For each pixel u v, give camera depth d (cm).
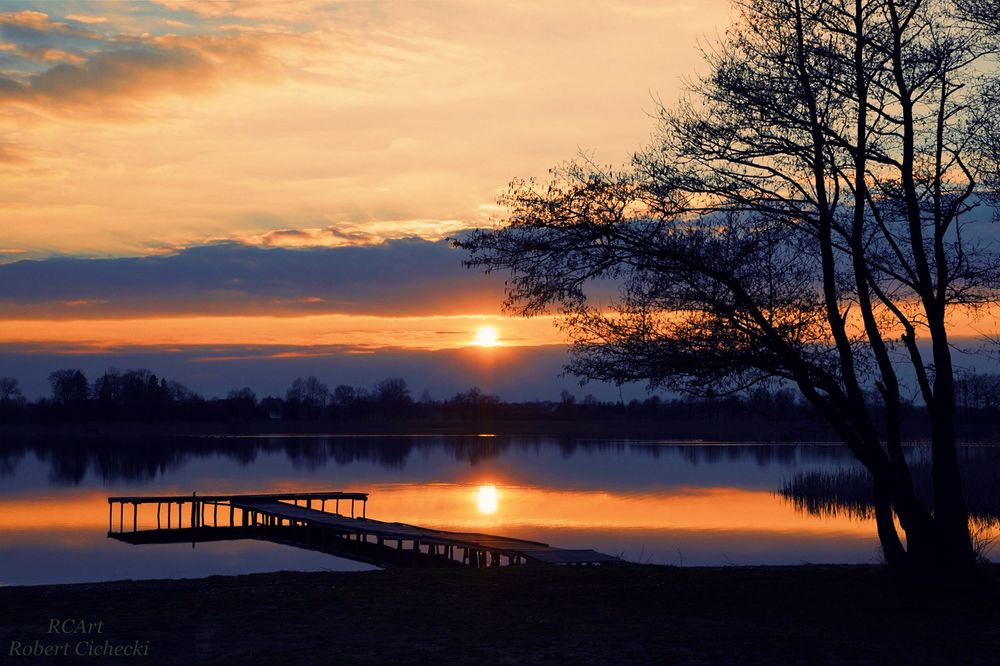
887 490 1483
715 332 1423
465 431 19488
